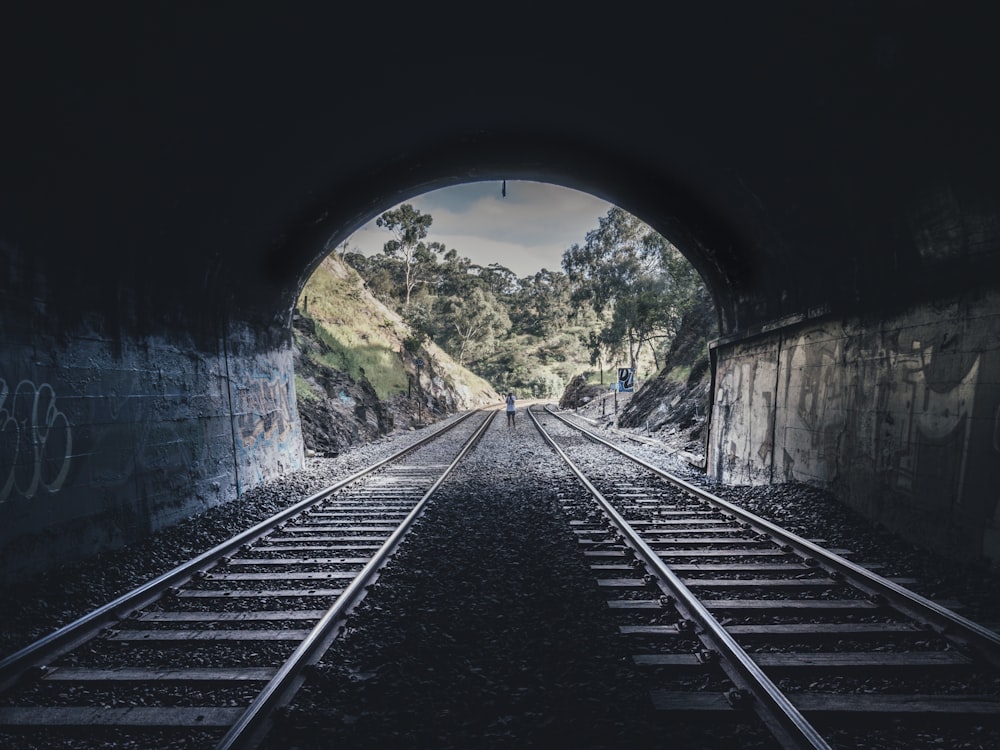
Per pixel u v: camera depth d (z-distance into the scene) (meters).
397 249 68.12
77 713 3.40
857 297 7.80
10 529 5.59
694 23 5.76
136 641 4.38
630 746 3.04
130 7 4.65
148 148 6.35
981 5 4.04
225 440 10.27
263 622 4.75
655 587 5.36
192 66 5.64
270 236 10.32
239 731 3.06
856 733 3.17
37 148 5.39
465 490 10.32
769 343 10.76
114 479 7.18
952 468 6.06
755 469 11.02
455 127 9.21
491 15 6.13
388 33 6.28
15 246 5.75
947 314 6.24
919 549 6.37
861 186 6.64
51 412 6.21
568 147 10.02
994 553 5.46
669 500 9.32
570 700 3.47
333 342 28.23
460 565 6.02
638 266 41.31
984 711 3.29
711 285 12.84
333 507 9.05
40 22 4.38
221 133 6.92
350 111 7.73
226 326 10.64
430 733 3.17
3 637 4.47
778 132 6.79
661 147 8.66
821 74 5.58
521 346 87.12
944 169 5.55
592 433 22.47
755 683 3.48
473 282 77.62
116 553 6.79
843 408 8.24
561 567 5.89
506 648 4.15
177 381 8.82
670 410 22.78
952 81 4.75
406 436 23.72
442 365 55.16
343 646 4.20
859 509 7.75
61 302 6.46
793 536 6.61
